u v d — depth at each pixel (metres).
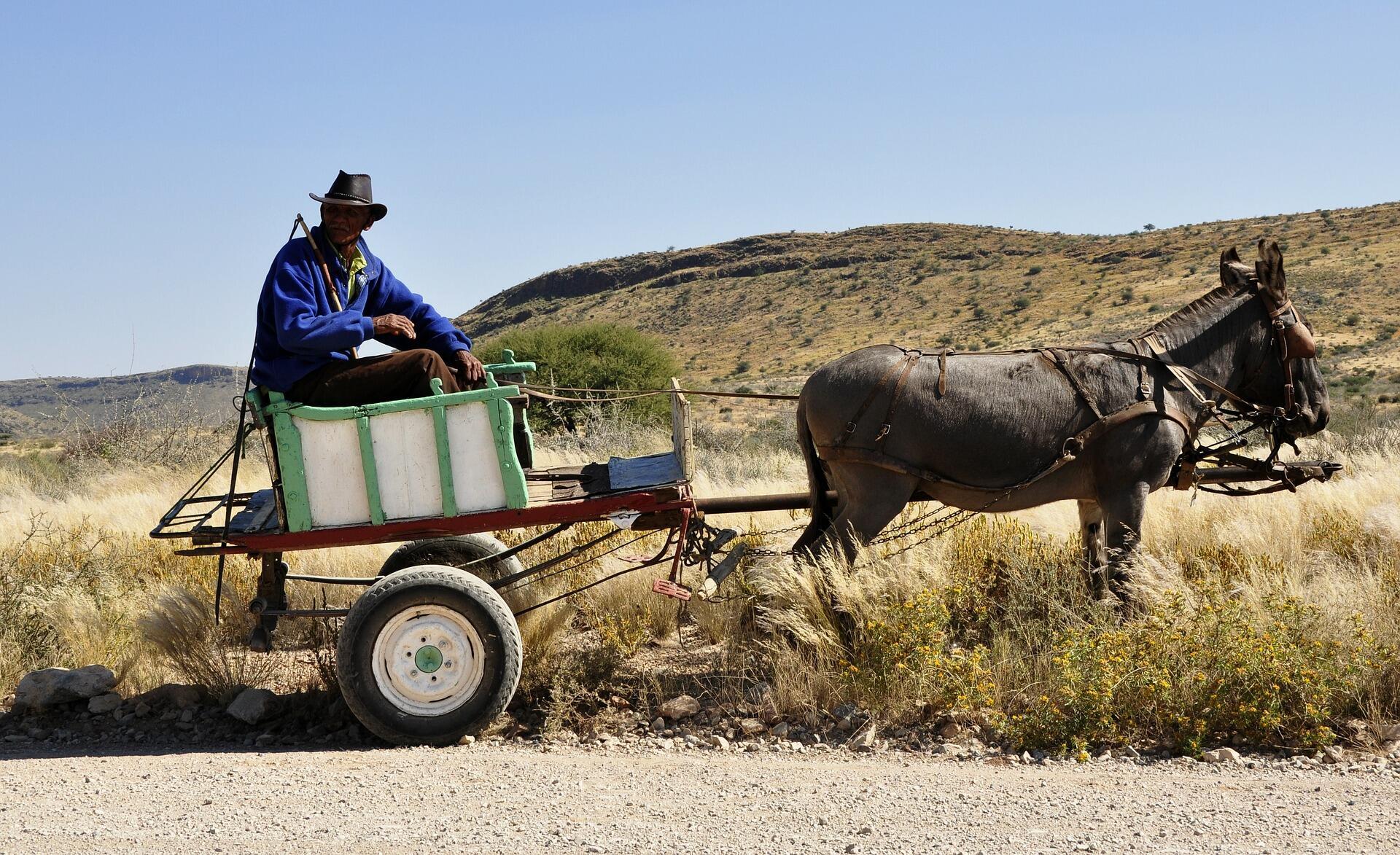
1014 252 153.00
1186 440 7.67
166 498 16.09
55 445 35.16
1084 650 6.49
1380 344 76.12
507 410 6.32
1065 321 106.00
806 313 138.25
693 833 4.70
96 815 5.07
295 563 10.24
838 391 7.27
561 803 5.15
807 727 6.57
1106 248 142.88
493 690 6.35
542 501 6.66
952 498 7.43
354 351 6.71
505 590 7.67
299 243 6.67
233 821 4.93
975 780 5.51
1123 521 7.37
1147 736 6.21
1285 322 7.77
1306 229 133.62
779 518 11.46
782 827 4.77
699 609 8.70
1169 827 4.73
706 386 100.38
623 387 34.16
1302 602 7.12
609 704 7.03
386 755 6.16
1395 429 18.19
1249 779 5.49
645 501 6.59
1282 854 4.38
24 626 8.48
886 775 5.63
